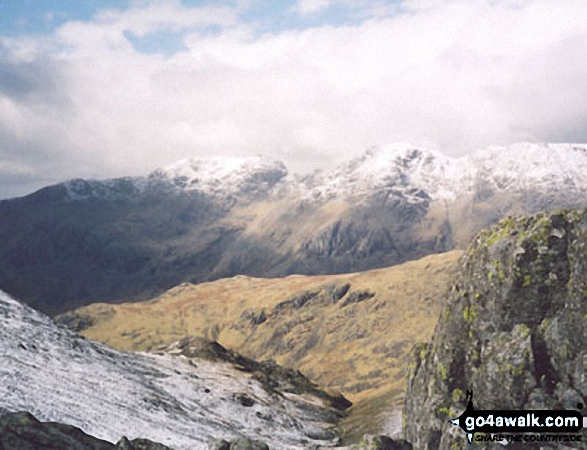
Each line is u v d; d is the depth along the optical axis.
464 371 53.16
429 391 54.72
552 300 49.03
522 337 48.47
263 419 99.00
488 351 50.38
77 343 94.25
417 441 55.69
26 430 49.75
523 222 52.28
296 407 117.19
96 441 51.75
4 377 66.12
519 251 50.50
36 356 79.00
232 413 96.75
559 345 47.34
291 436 94.12
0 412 55.09
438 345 56.19
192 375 112.25
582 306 47.00
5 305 95.12
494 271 51.94
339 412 122.12
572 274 48.53
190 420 80.94
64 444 50.00
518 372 47.50
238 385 117.38
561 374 46.81
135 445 50.56
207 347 141.88
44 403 63.59
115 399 76.44
